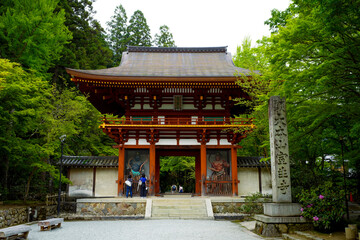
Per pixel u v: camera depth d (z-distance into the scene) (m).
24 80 20.11
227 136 23.28
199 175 24.62
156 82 21.98
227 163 23.22
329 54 10.84
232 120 22.73
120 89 23.31
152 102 23.95
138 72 23.72
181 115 23.88
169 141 23.27
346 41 10.65
